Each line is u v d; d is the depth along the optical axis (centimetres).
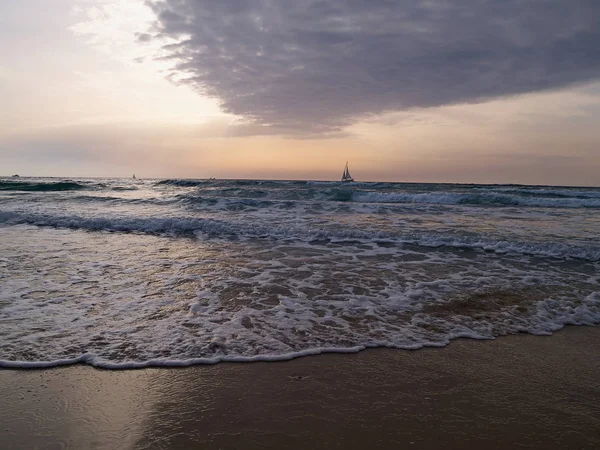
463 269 639
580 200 1656
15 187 2405
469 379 308
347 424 247
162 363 320
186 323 404
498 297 504
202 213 1281
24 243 815
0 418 245
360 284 550
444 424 249
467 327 411
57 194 1898
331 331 392
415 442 231
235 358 332
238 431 238
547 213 1374
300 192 1934
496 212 1392
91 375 300
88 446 221
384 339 378
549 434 240
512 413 263
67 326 390
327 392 284
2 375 297
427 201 1792
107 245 809
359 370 318
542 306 476
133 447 221
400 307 464
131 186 2638
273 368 318
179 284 540
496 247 797
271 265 654
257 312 439
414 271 624
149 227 1016
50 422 242
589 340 386
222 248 790
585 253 739
